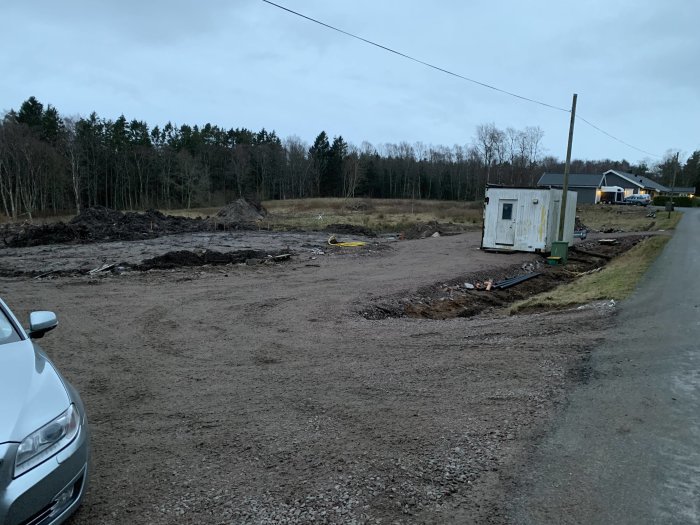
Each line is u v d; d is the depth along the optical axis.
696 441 4.04
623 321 8.31
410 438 4.16
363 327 8.67
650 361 6.15
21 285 13.16
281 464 3.77
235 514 3.12
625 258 20.17
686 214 56.12
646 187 89.38
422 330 8.34
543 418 4.52
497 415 4.61
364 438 4.19
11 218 54.28
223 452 4.00
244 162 98.06
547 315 9.46
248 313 9.84
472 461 3.74
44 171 64.06
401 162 107.69
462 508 3.13
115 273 15.45
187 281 14.05
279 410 4.87
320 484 3.46
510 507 3.12
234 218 44.97
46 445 2.79
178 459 3.89
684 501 3.18
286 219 48.34
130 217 33.94
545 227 21.64
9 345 3.58
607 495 3.25
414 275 15.62
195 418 4.71
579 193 77.25
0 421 2.69
